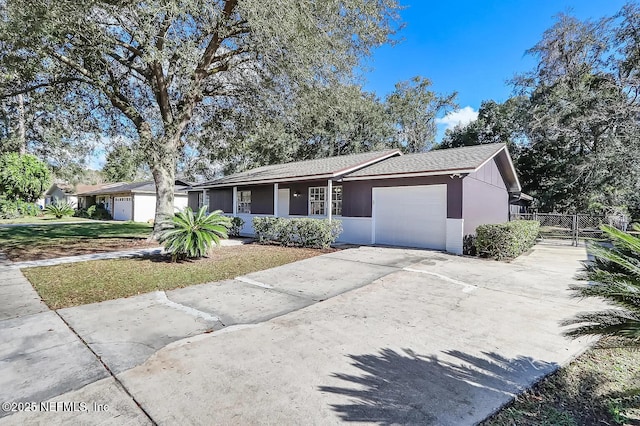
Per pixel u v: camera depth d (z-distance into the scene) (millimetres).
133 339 3707
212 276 6781
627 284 2344
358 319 4379
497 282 6336
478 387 2764
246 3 7379
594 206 17781
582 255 10078
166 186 11680
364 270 7324
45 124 11633
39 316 4434
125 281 6309
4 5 6719
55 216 28453
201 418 2334
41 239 13016
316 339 3725
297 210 14172
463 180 9656
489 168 11977
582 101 18312
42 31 6723
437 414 2398
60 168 15266
